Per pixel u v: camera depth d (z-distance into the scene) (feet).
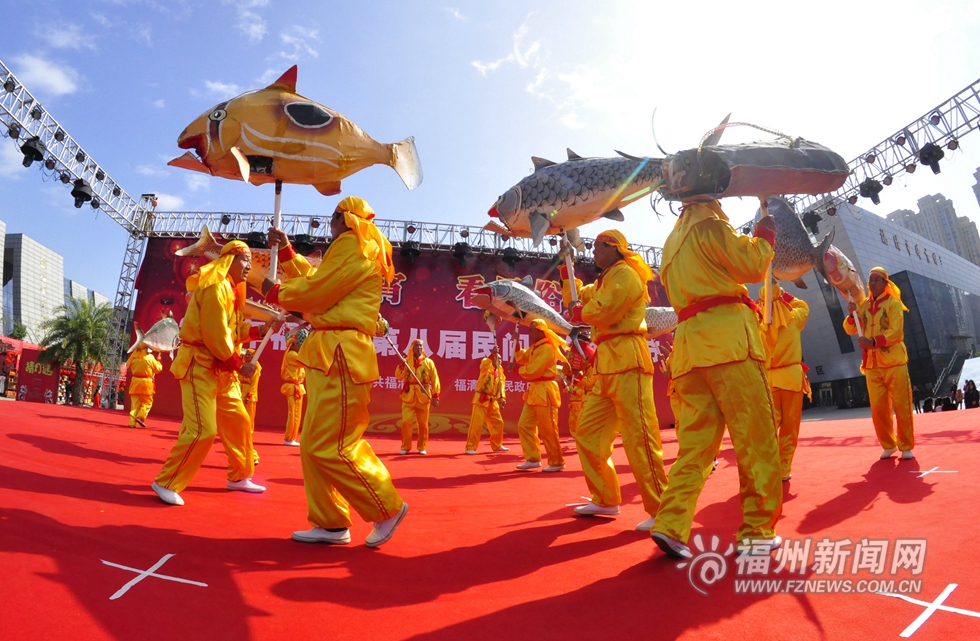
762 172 9.05
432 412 54.60
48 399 96.58
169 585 6.82
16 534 7.79
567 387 31.58
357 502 9.49
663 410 56.13
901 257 108.99
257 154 12.42
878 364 17.57
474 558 9.00
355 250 10.15
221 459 21.58
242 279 14.62
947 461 15.51
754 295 34.83
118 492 12.32
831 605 6.48
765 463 8.65
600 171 12.10
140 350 37.81
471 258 57.98
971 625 5.77
